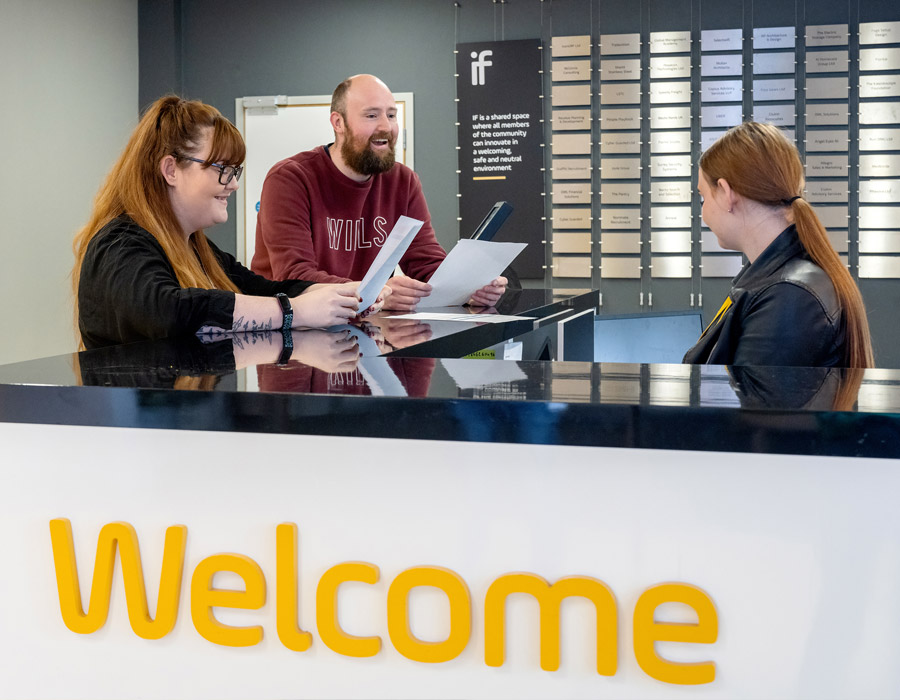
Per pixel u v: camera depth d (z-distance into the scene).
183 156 1.64
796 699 0.84
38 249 4.88
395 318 1.86
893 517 0.81
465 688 0.91
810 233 1.53
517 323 1.86
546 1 5.25
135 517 0.97
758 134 1.60
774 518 0.83
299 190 2.70
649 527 0.86
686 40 5.09
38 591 1.01
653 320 2.43
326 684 0.94
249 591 0.94
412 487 0.91
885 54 4.90
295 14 5.54
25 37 4.75
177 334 1.44
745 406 0.82
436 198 5.46
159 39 5.66
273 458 0.94
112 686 1.00
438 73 5.40
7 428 0.99
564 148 5.28
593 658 0.88
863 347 1.48
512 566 0.89
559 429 0.86
